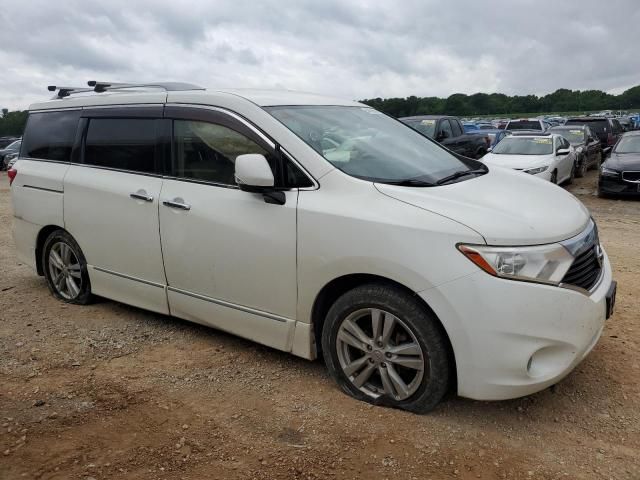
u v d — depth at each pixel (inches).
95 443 116.1
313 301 132.1
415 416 124.1
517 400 130.9
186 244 153.0
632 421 122.0
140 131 167.2
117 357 157.2
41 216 197.5
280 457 110.9
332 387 138.0
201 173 152.0
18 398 134.6
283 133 137.6
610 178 469.4
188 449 113.9
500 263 110.0
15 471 106.9
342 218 123.9
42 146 201.5
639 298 196.4
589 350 121.1
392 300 120.3
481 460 109.4
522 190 142.6
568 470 106.4
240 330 149.1
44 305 200.7
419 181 134.0
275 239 134.6
